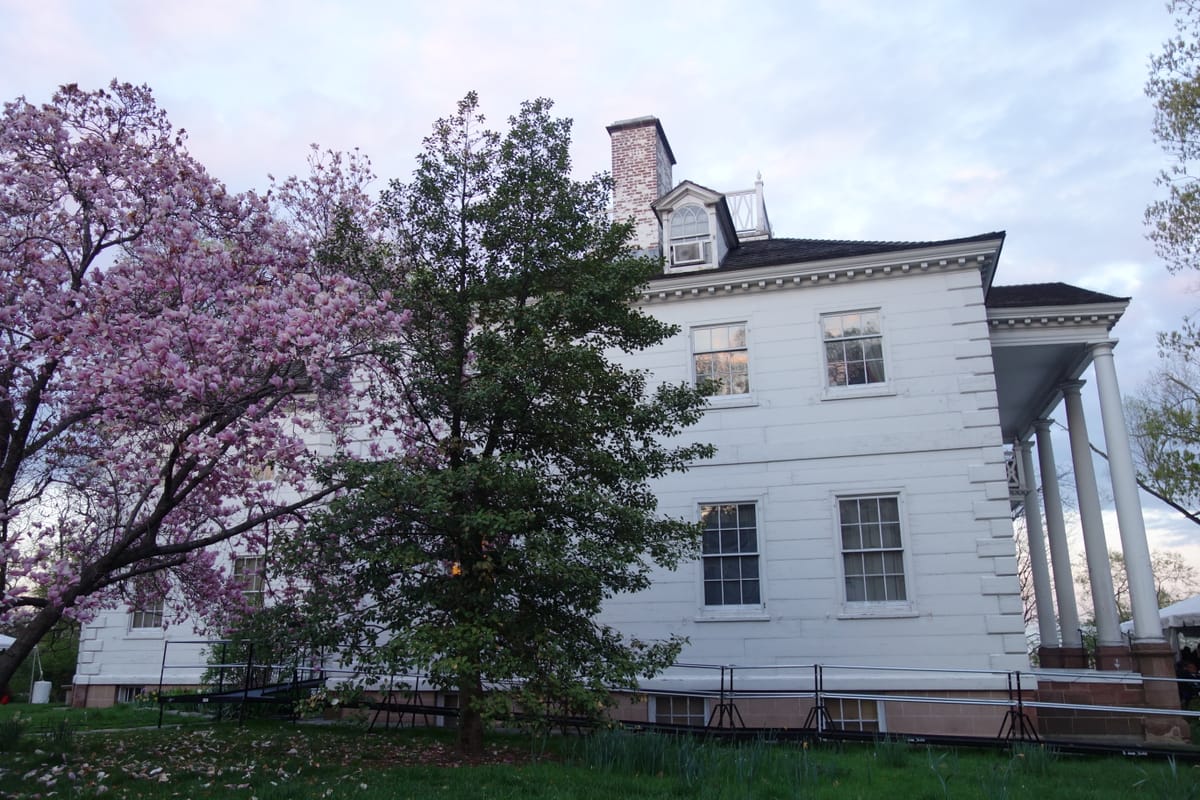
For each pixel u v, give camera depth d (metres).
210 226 10.88
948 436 15.20
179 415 9.73
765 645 15.12
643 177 20.36
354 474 10.12
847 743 11.93
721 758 9.35
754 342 16.58
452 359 10.98
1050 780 9.16
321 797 7.77
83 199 10.33
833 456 15.65
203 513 11.49
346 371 11.13
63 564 8.87
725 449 16.17
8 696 21.22
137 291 9.93
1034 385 19.81
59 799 7.47
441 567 11.02
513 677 10.50
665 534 11.42
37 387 9.70
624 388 11.91
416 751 11.15
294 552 10.50
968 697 14.02
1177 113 16.14
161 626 18.48
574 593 10.58
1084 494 18.00
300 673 15.86
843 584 15.10
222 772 8.91
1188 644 29.53
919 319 15.85
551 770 9.32
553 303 10.64
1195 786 8.48
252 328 9.58
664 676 15.28
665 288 17.06
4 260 9.20
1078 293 16.86
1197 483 19.98
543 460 11.42
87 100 10.50
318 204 12.53
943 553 14.74
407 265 11.52
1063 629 19.95
